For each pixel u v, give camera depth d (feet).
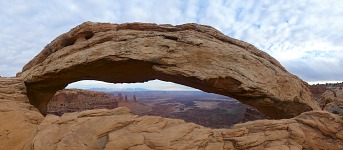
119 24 63.41
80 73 62.90
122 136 31.22
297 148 33.65
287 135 36.63
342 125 38.37
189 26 62.80
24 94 61.41
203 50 54.75
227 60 54.85
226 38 62.13
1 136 39.34
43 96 73.05
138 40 56.34
